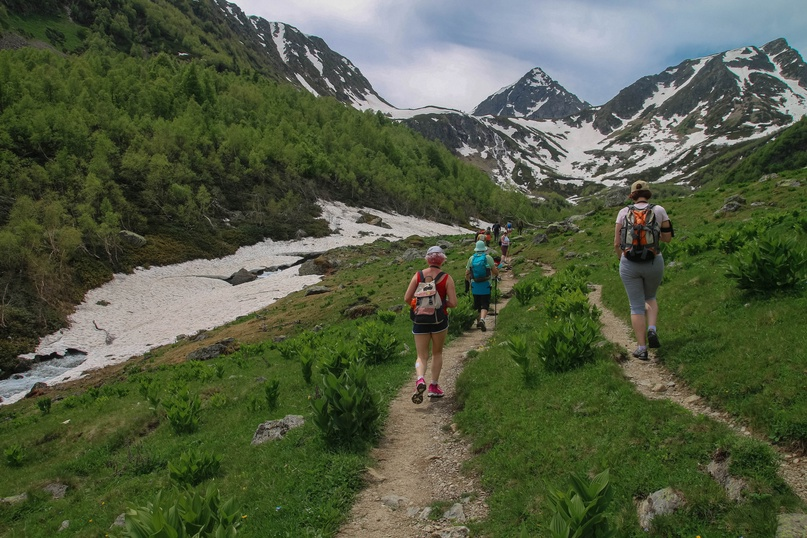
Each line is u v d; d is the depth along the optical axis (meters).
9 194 71.75
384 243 85.88
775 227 16.73
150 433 15.63
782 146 163.12
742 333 7.43
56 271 58.81
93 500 10.42
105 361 39.53
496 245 47.97
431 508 5.95
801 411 5.11
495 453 6.75
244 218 98.06
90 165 81.31
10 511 11.41
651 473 5.09
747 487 4.41
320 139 151.12
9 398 33.12
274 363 20.75
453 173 190.38
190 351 33.41
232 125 121.75
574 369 8.45
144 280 67.75
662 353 8.17
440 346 9.55
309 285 57.19
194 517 4.66
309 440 8.24
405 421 9.02
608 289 15.60
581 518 3.87
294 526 5.79
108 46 180.00
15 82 101.94
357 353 11.81
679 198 42.75
